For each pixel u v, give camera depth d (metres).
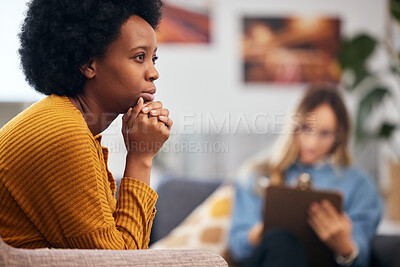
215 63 5.26
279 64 5.31
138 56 1.07
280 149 2.76
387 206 4.39
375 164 5.07
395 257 2.22
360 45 4.47
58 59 1.05
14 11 4.43
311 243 2.33
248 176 2.77
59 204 0.97
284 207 2.36
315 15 5.35
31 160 0.96
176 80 5.21
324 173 2.71
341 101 2.76
